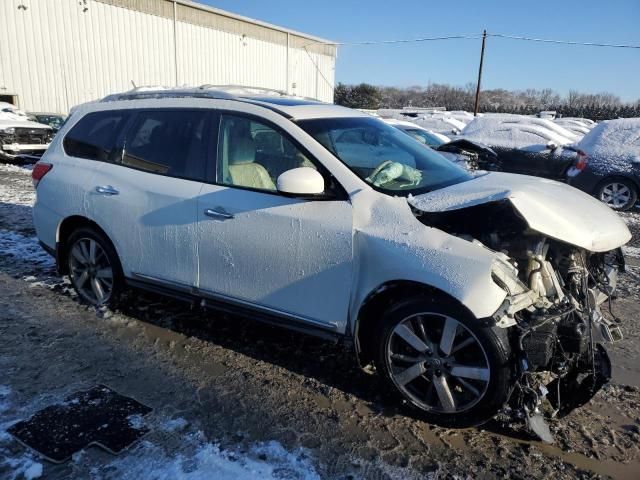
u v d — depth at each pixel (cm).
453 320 290
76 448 280
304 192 312
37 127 1484
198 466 270
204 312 458
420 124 1920
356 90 6344
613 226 328
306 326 342
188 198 379
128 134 430
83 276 465
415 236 300
